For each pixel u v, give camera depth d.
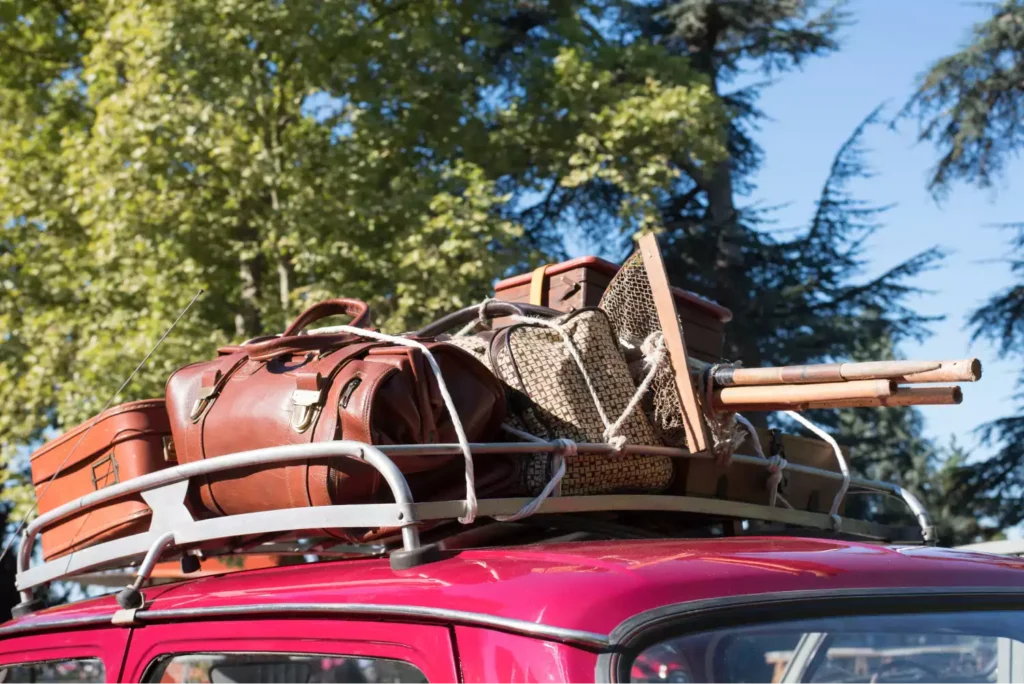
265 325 9.88
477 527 2.07
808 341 17.33
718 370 2.31
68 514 2.38
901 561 1.58
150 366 9.11
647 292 2.46
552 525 2.11
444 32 12.77
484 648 1.30
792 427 18.14
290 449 1.77
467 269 9.76
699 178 17.89
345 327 2.04
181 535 1.96
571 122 12.30
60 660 2.05
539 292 3.13
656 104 11.65
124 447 2.40
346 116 11.12
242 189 10.05
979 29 17.98
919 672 1.45
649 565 1.41
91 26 11.88
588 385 2.19
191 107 9.52
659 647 1.25
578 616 1.26
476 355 2.29
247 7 9.84
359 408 1.81
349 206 10.05
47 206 10.81
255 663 1.62
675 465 2.37
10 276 10.91
